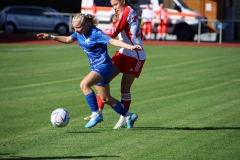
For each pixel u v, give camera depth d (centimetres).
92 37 2328
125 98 2580
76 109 2991
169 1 8550
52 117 2391
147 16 8425
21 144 2173
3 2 11638
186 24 8469
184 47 7475
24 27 9750
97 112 2438
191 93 3591
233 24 9662
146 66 5169
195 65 5281
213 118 2761
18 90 3650
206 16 9400
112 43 2303
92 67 2406
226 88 3834
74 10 11494
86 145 2164
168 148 2123
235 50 7094
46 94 3500
